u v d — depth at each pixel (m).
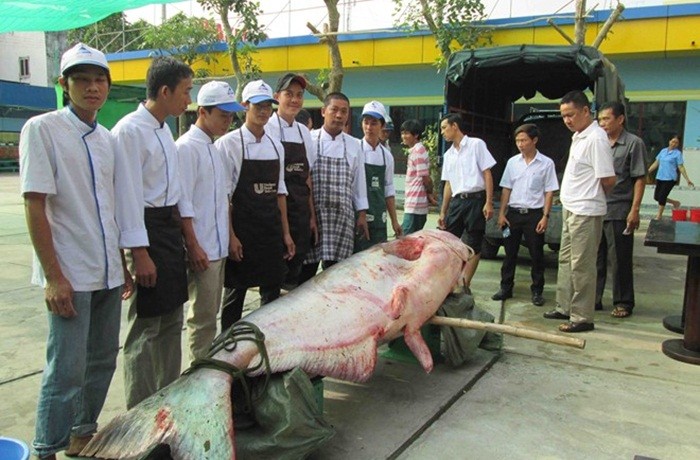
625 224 5.34
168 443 2.44
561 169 8.53
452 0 10.75
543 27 11.46
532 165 5.68
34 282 2.70
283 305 3.13
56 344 2.59
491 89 8.45
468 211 5.63
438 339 4.21
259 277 3.90
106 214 2.72
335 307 3.24
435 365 4.16
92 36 18.41
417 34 12.60
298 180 4.26
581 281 4.90
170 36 14.56
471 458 2.97
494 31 11.74
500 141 8.81
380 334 3.34
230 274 3.91
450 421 3.36
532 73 7.89
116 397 3.58
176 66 3.01
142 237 2.89
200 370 2.71
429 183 6.45
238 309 4.11
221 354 2.77
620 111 5.27
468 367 4.13
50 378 2.61
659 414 3.46
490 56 6.79
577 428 3.29
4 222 10.23
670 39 10.51
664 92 11.30
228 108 3.35
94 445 2.52
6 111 23.19
